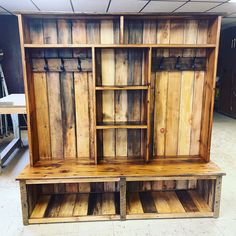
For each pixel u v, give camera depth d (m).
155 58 2.20
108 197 2.37
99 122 2.30
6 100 3.12
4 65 5.00
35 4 4.16
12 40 4.93
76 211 2.13
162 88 2.26
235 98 6.31
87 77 2.21
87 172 2.04
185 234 1.93
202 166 2.16
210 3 4.20
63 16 2.02
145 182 2.46
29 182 1.96
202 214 2.12
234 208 2.28
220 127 5.40
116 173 2.02
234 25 6.33
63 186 2.42
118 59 2.19
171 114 2.33
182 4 4.27
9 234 1.92
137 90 2.26
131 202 2.27
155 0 3.97
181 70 2.24
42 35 2.12
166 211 2.13
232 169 3.16
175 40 2.19
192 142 2.41
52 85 2.21
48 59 2.15
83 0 3.93
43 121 2.28
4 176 2.96
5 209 2.26
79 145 2.35
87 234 1.92
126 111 2.30
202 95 2.30
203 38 2.20
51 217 2.04
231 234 1.94
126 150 2.38
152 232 1.95
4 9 4.44
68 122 2.30
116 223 2.05
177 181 2.49
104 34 2.14
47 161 2.28
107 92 2.25
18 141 3.86
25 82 2.00
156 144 2.39
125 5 4.31
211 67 2.12
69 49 2.14
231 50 6.50
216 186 2.07
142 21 2.13
